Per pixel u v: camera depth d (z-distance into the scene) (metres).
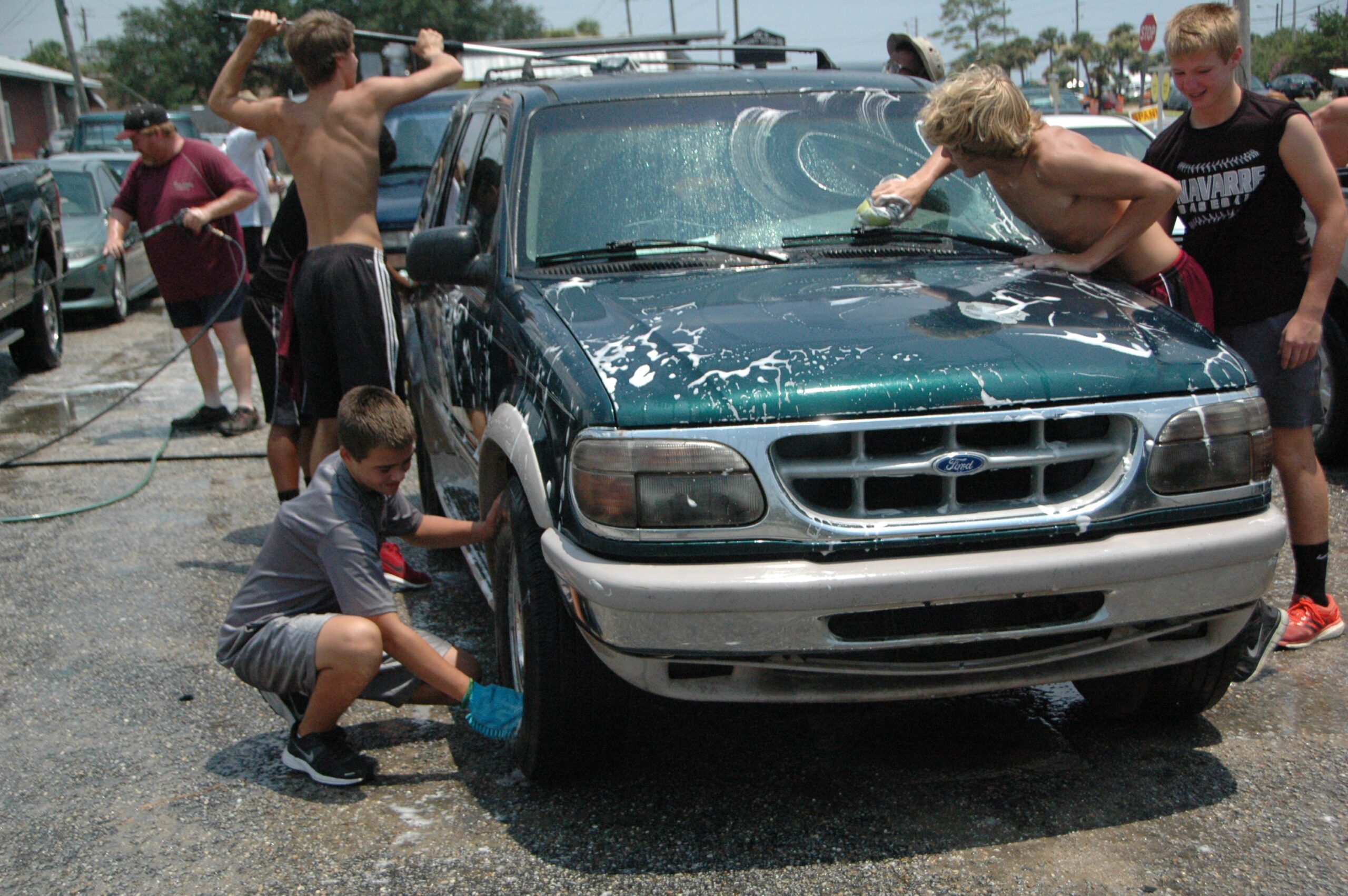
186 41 54.47
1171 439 2.78
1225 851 2.81
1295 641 3.92
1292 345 3.71
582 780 3.25
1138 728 3.44
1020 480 2.77
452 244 3.66
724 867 2.82
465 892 2.77
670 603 2.61
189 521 5.92
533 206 3.78
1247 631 3.38
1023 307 3.11
